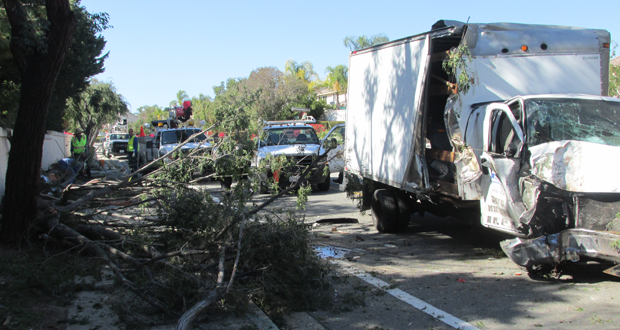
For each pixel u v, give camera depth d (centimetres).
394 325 431
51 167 1471
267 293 460
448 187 705
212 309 430
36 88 588
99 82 2800
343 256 691
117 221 720
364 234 853
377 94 885
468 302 483
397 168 791
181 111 2009
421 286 540
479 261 642
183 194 604
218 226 537
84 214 695
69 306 441
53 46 582
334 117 5150
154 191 675
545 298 484
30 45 567
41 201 638
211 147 688
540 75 684
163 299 445
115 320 412
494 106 603
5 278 486
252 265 498
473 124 649
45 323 400
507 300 483
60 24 584
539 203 493
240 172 680
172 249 558
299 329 420
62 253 558
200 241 544
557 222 498
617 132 567
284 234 502
